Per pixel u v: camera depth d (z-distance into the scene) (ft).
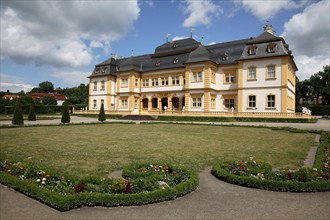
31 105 113.29
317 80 249.75
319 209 18.51
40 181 21.52
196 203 19.53
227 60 129.39
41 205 18.71
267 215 17.48
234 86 125.80
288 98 113.39
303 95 250.98
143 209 18.29
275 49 111.34
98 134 61.36
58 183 20.72
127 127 82.07
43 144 45.03
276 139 54.24
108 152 38.24
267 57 111.24
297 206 19.04
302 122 96.43
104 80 173.88
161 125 90.43
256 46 116.37
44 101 281.74
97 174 26.58
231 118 109.60
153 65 156.46
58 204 17.63
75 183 20.85
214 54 136.36
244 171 26.27
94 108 178.81
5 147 41.52
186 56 144.46
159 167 26.89
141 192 19.60
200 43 150.10
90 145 44.39
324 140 47.44
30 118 112.68
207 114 118.11
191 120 118.62
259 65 114.21
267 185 22.65
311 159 35.09
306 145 46.39
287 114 102.06
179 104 142.61
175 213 17.69
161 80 150.51
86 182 21.38
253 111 114.83
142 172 24.84
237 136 59.16
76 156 35.04
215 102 130.21
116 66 176.76
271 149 42.42
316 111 194.90
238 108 118.62
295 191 22.06
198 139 53.88
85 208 18.33
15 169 24.36
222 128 78.54
